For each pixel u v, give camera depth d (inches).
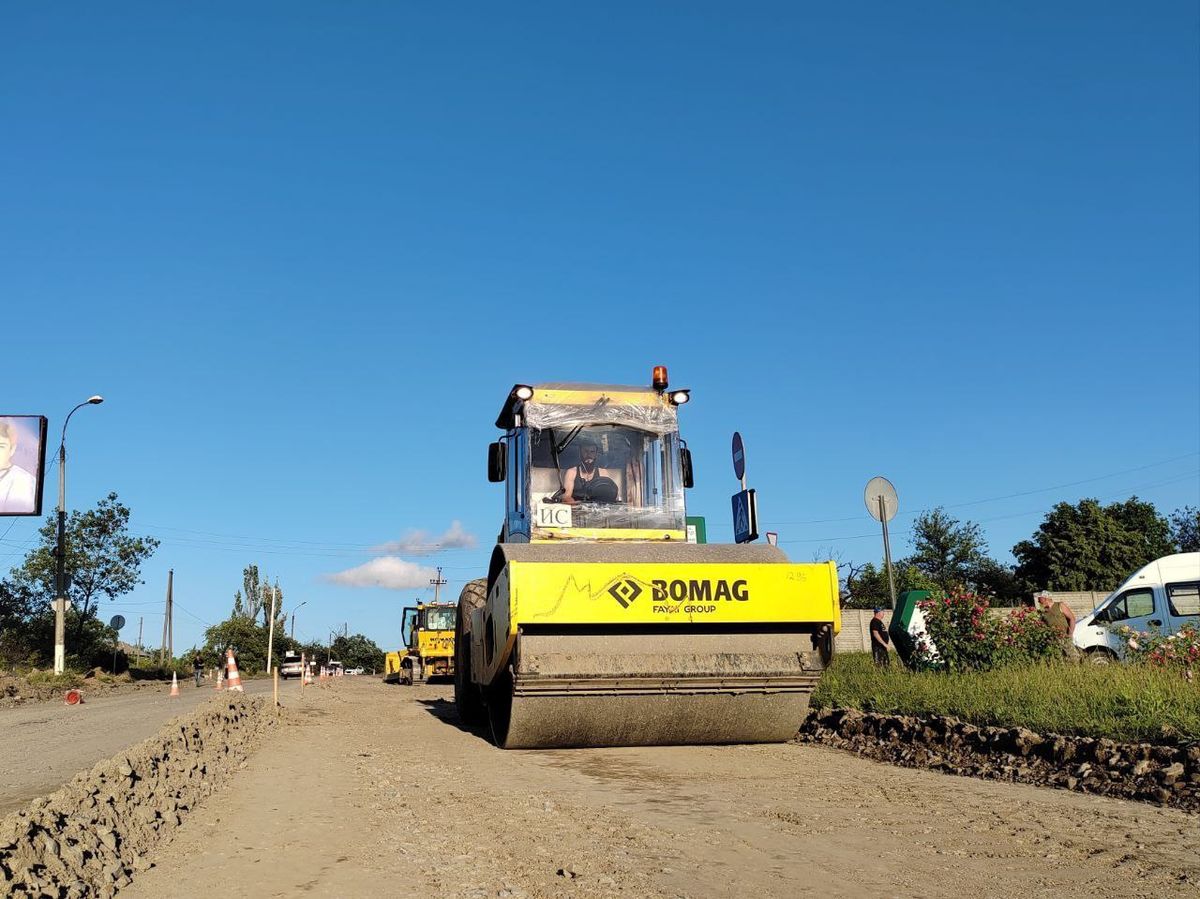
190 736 390.9
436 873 211.6
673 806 280.7
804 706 406.0
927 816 257.9
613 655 385.7
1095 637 815.7
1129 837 228.1
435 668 1464.1
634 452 476.1
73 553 1931.6
